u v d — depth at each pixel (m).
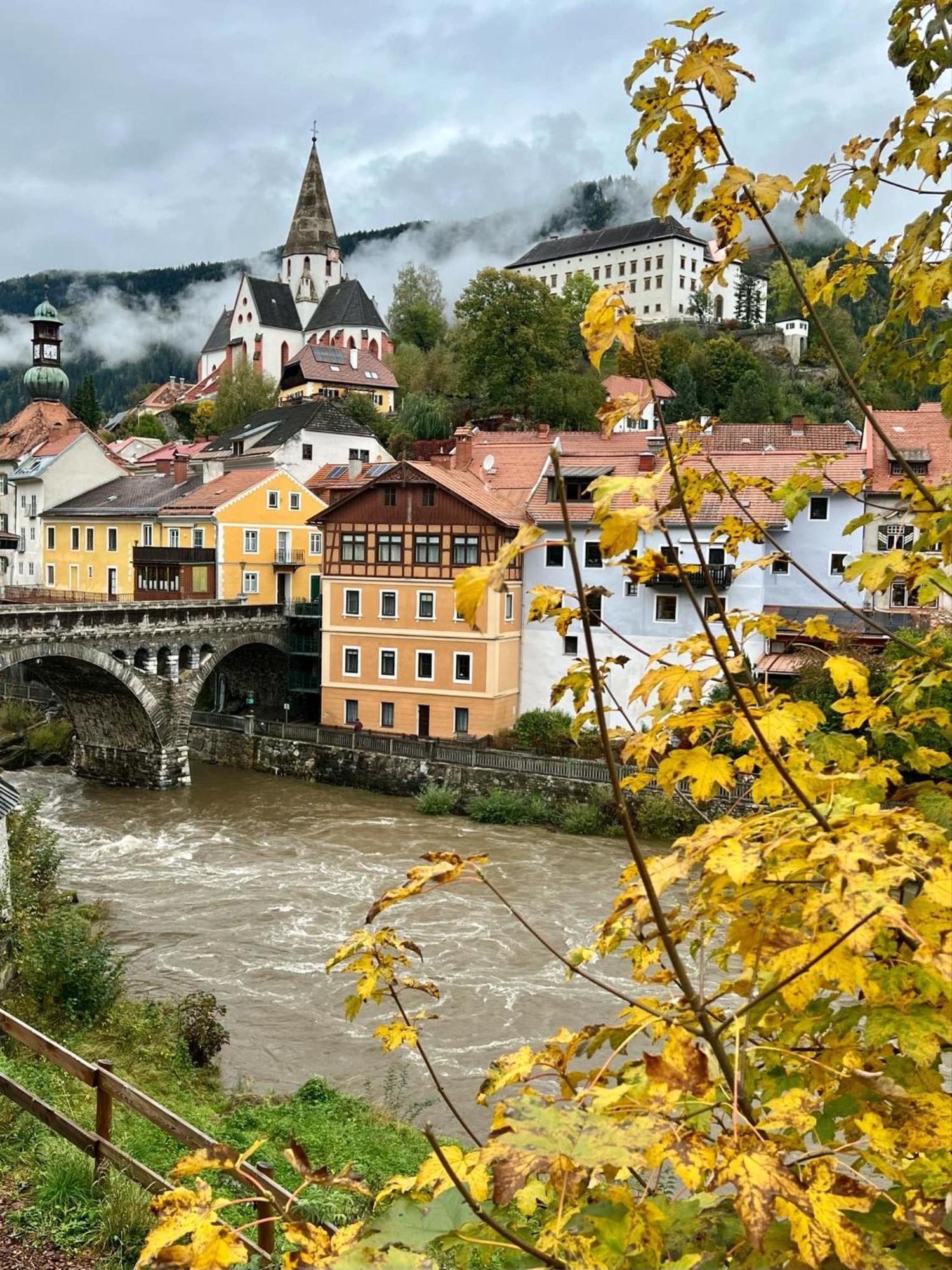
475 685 41.22
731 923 2.65
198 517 53.59
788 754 3.23
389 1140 14.38
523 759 36.56
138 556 53.31
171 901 27.94
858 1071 2.49
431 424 84.50
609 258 139.12
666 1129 2.16
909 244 3.33
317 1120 14.86
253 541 54.09
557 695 3.09
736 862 2.35
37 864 26.08
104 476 69.19
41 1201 7.80
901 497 3.56
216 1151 2.93
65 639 38.91
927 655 3.38
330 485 57.31
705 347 104.12
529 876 29.66
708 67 2.77
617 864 30.73
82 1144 8.21
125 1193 7.68
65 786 42.62
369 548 43.12
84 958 18.22
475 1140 2.89
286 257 134.88
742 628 3.37
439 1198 2.43
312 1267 2.30
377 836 34.38
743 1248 2.24
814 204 3.40
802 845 2.58
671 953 2.35
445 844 33.25
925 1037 2.33
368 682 43.62
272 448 67.00
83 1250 7.30
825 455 3.50
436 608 41.75
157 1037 17.56
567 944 24.55
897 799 3.27
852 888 2.10
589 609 2.75
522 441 49.66
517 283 89.44
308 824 35.97
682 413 90.00
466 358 93.25
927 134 3.22
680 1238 2.22
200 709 53.06
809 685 26.39
